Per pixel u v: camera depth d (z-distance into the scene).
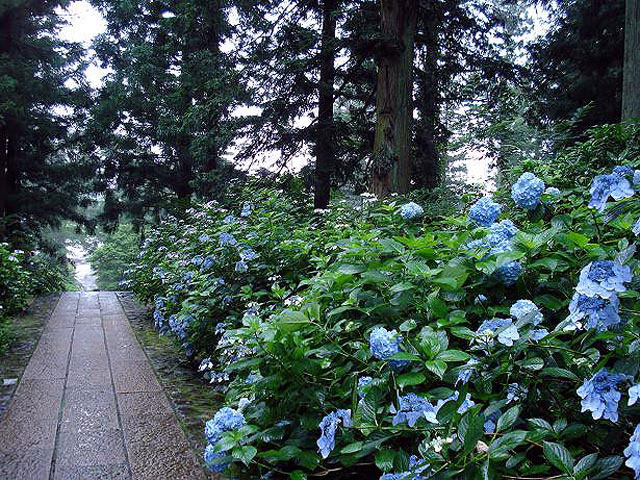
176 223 8.40
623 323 1.26
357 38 7.94
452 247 2.02
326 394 1.75
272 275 3.76
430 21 8.88
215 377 3.26
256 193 6.61
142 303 7.80
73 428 2.77
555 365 1.43
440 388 1.52
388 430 1.45
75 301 8.02
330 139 9.39
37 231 15.32
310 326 1.90
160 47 14.91
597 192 1.47
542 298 1.76
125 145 15.55
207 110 9.27
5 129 12.98
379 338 1.53
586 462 1.13
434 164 9.63
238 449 1.57
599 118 10.35
